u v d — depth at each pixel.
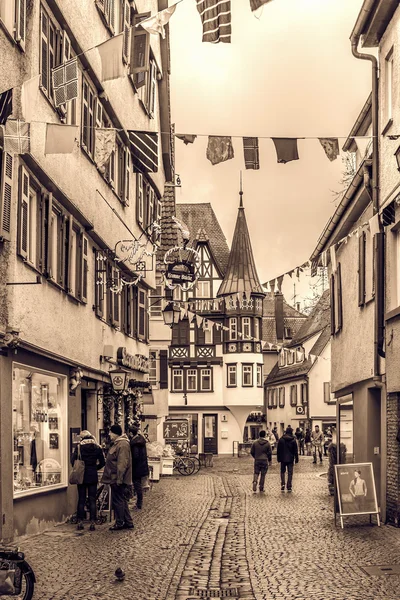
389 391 18.56
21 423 16.89
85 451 18.02
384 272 19.36
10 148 14.55
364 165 20.75
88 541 16.09
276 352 87.38
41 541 16.09
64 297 20.42
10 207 15.66
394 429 18.38
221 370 74.00
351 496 17.88
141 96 30.78
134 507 23.25
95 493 18.05
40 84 17.34
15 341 15.59
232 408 73.44
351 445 24.66
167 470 41.00
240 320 73.50
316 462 49.69
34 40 16.89
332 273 29.09
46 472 18.66
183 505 24.12
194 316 37.34
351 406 24.75
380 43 19.98
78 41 20.89
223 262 76.56
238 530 17.92
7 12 15.41
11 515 15.63
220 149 14.12
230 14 11.50
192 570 13.04
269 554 14.51
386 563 13.18
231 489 30.53
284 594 11.08
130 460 17.94
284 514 21.09
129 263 28.80
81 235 22.36
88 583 11.79
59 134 12.82
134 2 27.89
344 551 14.52
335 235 27.06
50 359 18.97
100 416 26.16
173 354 74.31
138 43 12.53
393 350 18.31
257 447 28.73
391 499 18.39
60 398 20.23
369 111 22.72
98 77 23.19
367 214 22.72
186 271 33.72
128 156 28.92
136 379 33.09
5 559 9.33
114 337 28.22
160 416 42.62
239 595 11.13
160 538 16.58
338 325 26.64
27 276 16.95
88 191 22.83
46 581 11.91
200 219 78.56
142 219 32.44
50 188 18.86
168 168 38.31
